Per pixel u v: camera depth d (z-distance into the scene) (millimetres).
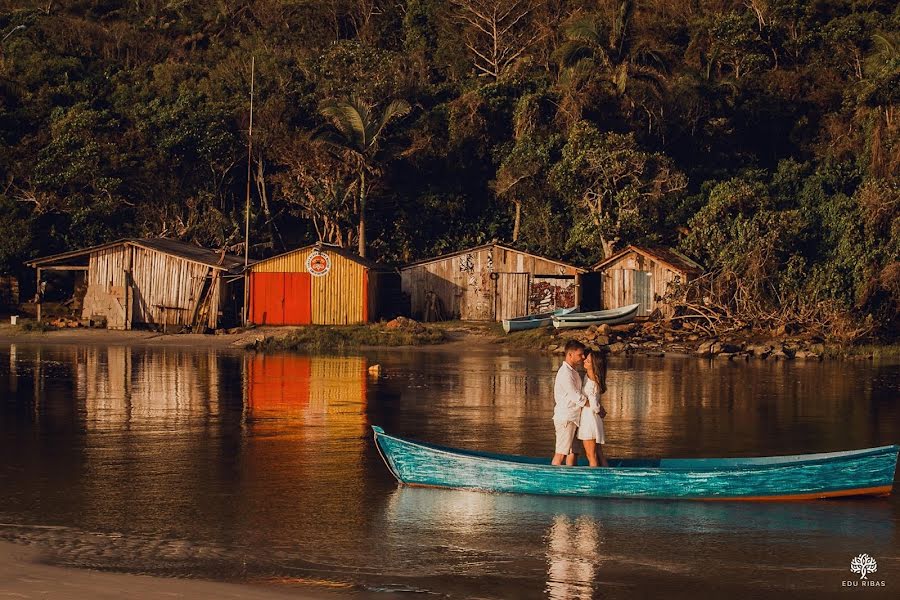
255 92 67938
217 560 12367
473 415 23828
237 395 27250
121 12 90812
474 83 73938
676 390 29500
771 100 70125
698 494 14945
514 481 15375
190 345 45219
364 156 61000
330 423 22438
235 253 61094
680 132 66375
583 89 64062
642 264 52156
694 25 76250
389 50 80500
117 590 11148
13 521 14008
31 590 11094
